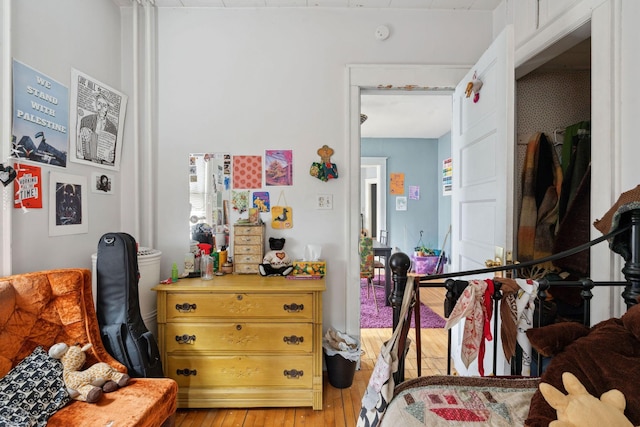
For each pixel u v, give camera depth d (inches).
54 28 68.6
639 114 53.8
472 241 83.1
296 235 94.7
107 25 86.2
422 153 229.6
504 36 66.0
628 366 35.4
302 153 94.4
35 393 49.2
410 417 37.3
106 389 54.9
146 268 80.2
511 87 64.6
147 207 93.2
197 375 76.9
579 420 31.3
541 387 35.0
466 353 42.4
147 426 50.5
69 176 72.8
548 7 72.7
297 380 77.1
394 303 43.1
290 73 94.2
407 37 94.4
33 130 63.4
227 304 76.9
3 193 57.6
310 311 76.9
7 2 57.4
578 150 78.1
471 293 41.5
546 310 77.4
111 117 86.0
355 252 94.3
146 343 64.6
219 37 94.0
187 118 94.0
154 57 93.5
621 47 56.5
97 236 82.0
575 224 75.9
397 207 229.0
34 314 55.9
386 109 165.2
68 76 72.6
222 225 94.2
